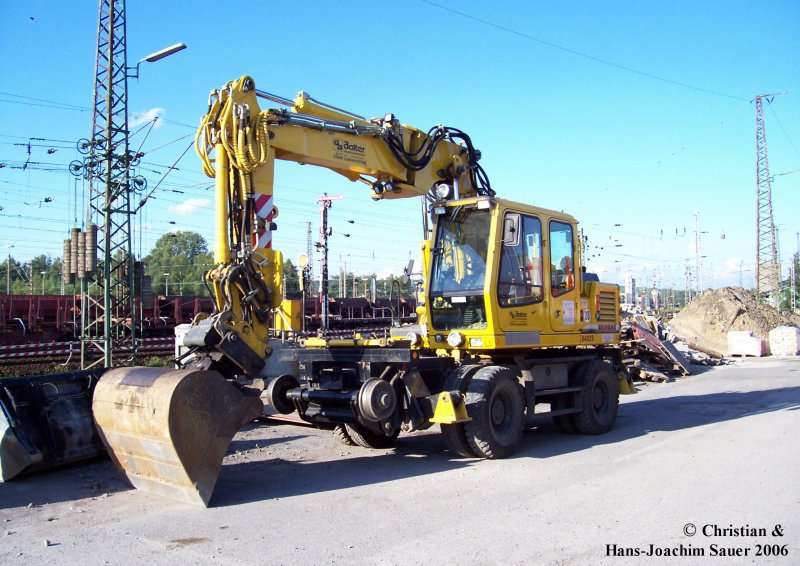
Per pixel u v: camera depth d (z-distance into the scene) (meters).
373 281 34.03
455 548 4.97
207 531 5.47
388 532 5.38
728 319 35.59
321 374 8.39
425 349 9.20
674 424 11.00
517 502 6.23
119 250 22.70
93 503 6.39
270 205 7.67
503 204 8.91
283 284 7.64
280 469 7.94
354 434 9.18
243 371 7.19
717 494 6.38
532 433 10.49
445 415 7.83
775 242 53.00
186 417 6.17
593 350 11.21
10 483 7.19
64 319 25.41
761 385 17.03
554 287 9.79
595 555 4.80
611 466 7.75
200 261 78.88
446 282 9.10
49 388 7.80
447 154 10.12
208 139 7.62
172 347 23.98
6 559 4.89
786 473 7.16
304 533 5.38
